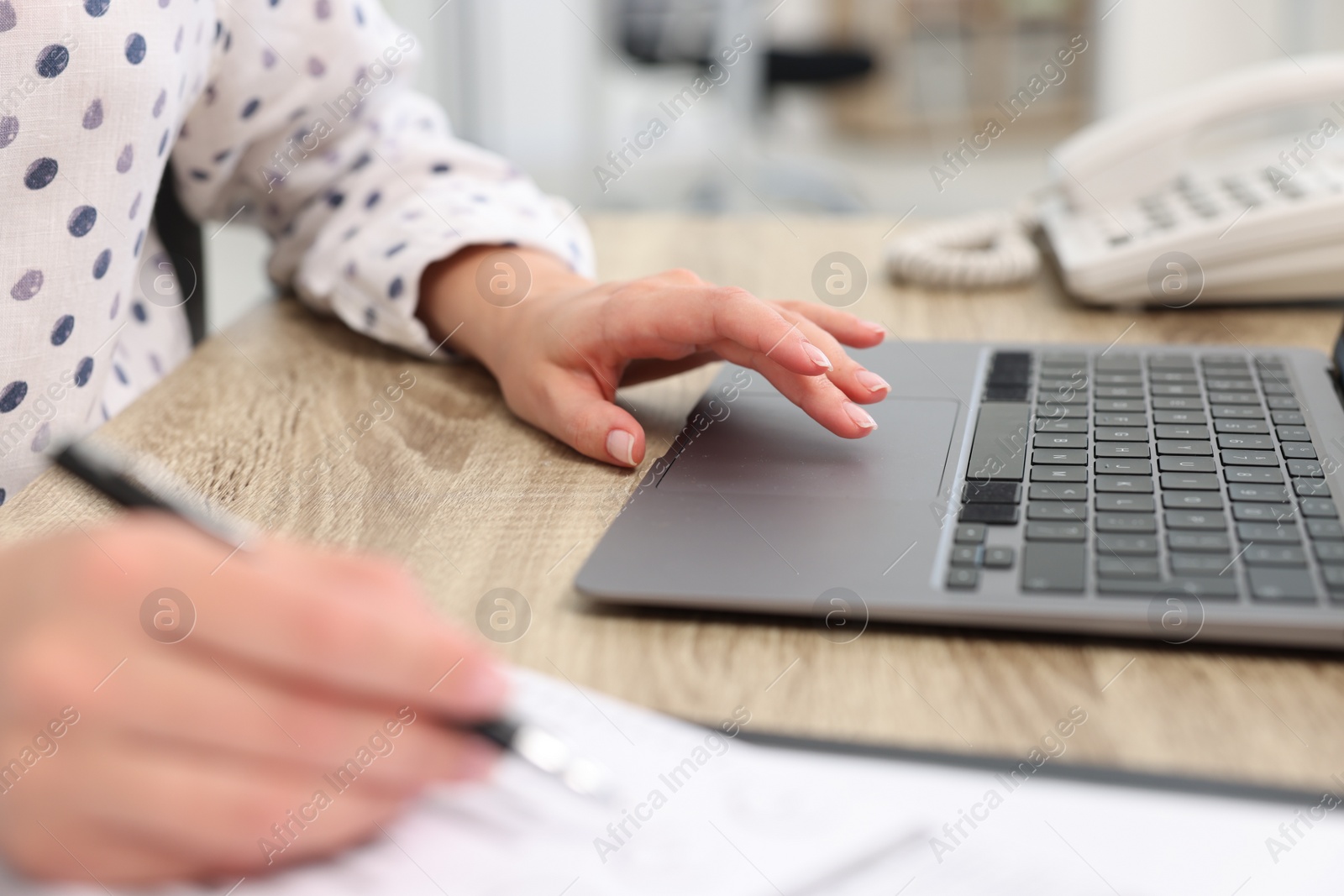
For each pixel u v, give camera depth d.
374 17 0.72
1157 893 0.23
